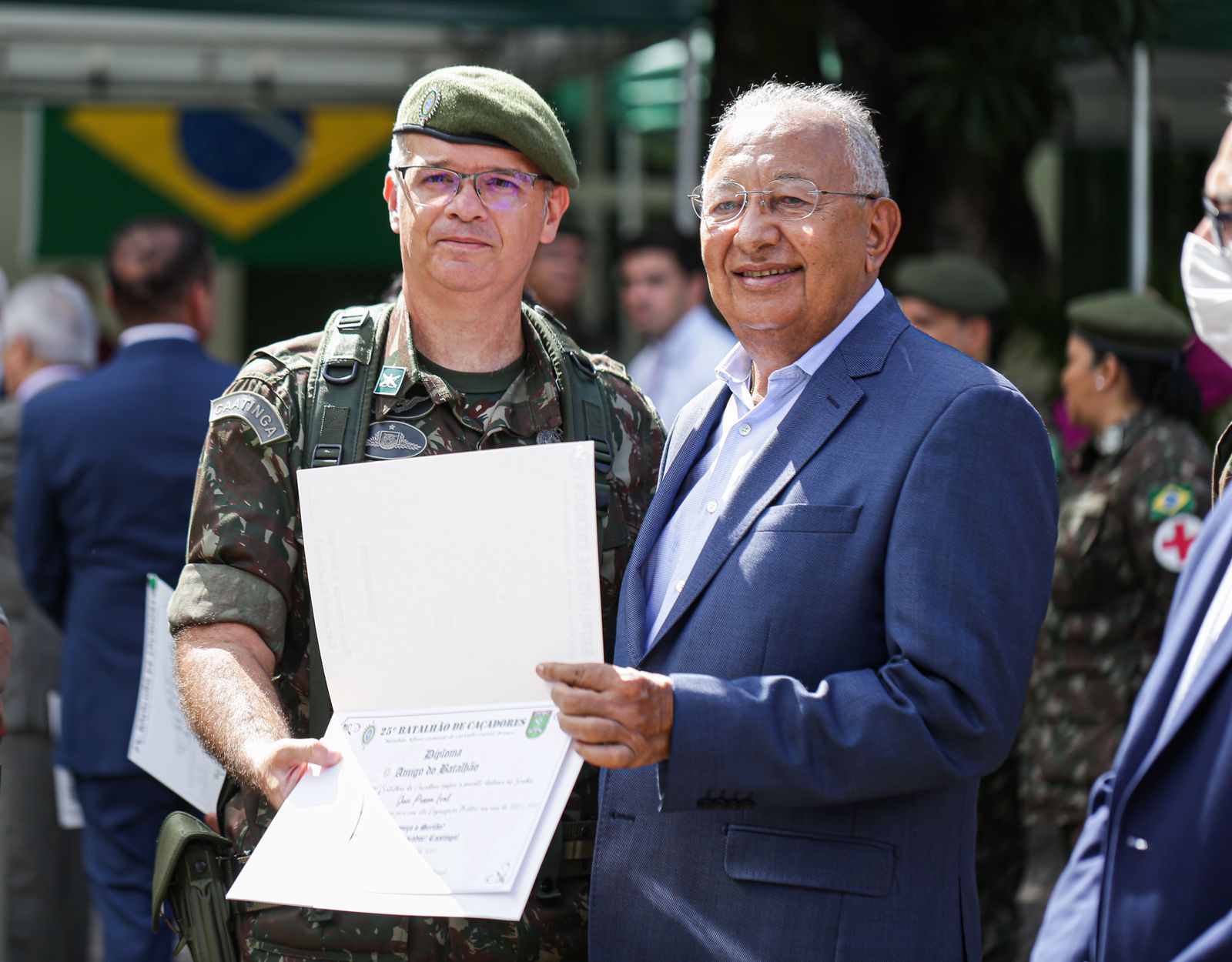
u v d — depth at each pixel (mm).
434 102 2752
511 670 2445
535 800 2350
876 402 2496
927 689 2299
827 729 2299
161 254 4578
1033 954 2549
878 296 2664
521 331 2996
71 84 7699
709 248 2625
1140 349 4602
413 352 2869
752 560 2480
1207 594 2404
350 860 2396
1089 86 7363
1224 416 7320
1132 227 7090
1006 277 7398
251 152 8680
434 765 2434
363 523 2510
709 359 6617
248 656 2686
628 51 7195
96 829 4492
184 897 2744
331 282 11492
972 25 6703
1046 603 2438
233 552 2734
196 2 6375
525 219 2811
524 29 7203
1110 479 4527
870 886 2404
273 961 2705
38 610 4898
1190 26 6793
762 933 2408
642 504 3029
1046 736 4621
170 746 3387
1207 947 2137
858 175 2580
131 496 4453
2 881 4906
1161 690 2387
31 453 4566
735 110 2676
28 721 4926
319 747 2480
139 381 4527
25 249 9523
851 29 6898
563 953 2775
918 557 2350
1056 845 6512
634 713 2273
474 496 2463
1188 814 2264
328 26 7605
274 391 2838
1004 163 7352
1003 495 2393
